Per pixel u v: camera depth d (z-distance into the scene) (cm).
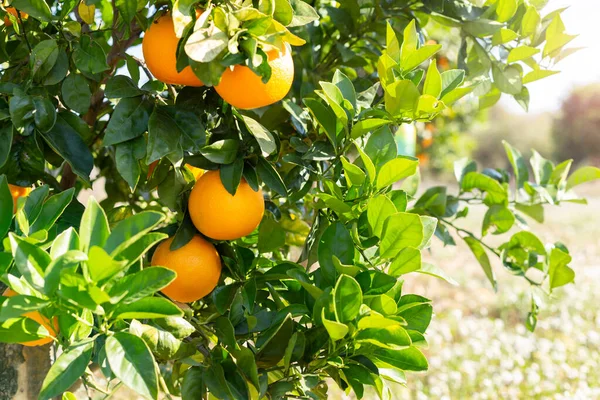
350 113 110
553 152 1856
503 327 379
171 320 100
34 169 106
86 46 107
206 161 105
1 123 104
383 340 97
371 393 257
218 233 105
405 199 107
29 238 88
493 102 137
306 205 138
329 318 99
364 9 140
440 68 276
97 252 83
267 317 108
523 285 462
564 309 391
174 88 116
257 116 125
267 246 116
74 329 91
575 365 313
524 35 125
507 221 137
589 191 1165
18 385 121
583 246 618
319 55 141
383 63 108
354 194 109
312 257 110
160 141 102
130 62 116
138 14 108
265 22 94
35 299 85
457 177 143
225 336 104
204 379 102
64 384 87
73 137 108
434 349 330
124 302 88
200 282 107
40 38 113
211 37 93
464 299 441
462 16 124
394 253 103
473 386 288
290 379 108
